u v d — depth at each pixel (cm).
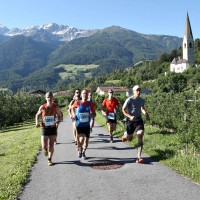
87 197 516
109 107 1130
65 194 539
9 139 1683
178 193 514
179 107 1270
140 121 802
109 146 1038
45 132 784
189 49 15062
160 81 9512
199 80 9744
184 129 955
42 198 523
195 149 921
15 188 575
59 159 856
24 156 927
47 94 777
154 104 1614
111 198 505
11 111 3416
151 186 559
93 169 712
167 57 17762
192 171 631
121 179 614
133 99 799
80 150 834
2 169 759
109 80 18125
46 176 668
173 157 777
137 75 16388
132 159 802
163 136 1283
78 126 826
